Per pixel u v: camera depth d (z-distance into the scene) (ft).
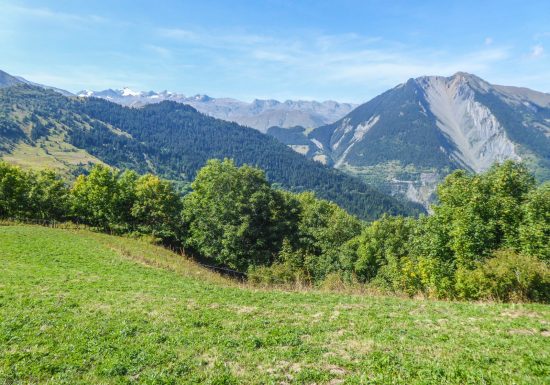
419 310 68.08
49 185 297.33
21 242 155.33
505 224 103.71
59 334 54.03
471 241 105.50
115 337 53.52
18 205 279.90
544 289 75.31
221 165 242.58
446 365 41.24
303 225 229.66
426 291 113.39
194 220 252.62
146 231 274.77
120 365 44.11
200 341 52.70
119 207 288.10
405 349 47.11
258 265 201.26
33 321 58.59
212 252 218.59
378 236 197.77
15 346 49.14
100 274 107.76
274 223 224.53
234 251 210.59
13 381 40.52
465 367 40.22
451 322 58.44
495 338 49.34
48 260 123.95
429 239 128.77
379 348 48.14
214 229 221.46
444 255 120.16
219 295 84.84
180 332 56.18
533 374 38.24
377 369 41.65
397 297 90.12
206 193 233.96
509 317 60.08
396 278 146.00
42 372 42.57
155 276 112.78
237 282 154.71
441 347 47.14
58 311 65.00
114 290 85.71
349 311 68.74
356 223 251.80
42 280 91.04
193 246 251.39
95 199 283.18
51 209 294.25
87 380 40.98
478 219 107.24
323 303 77.00
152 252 185.78
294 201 253.03
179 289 91.09
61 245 157.38
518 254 89.04
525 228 98.02
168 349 49.44
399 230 199.41
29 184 291.17
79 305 69.87
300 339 53.26
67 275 100.99
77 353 47.55
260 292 91.30
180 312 67.21
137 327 57.93
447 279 100.53
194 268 165.27
